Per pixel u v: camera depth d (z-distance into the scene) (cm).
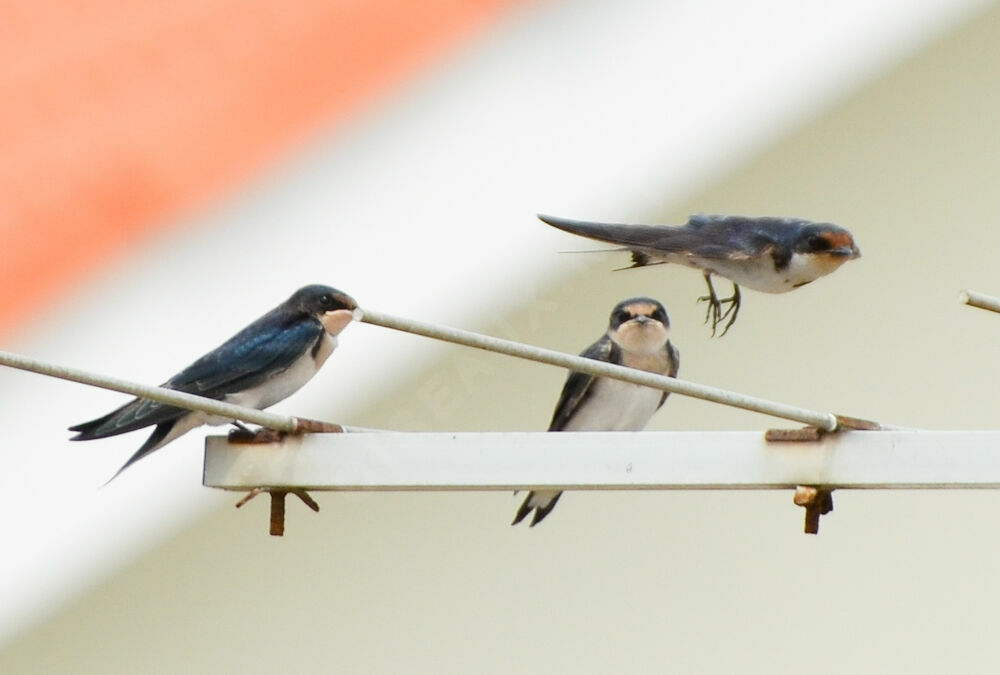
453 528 1258
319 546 1250
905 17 1236
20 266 1277
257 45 1361
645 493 1262
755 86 1215
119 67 1381
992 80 1230
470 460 686
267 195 1255
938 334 1248
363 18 1336
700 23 1228
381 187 1227
